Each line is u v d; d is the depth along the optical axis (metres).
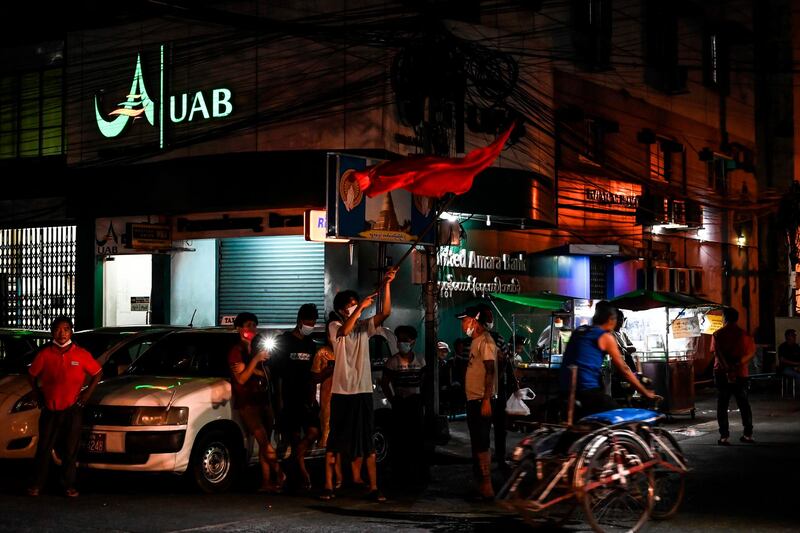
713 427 16.27
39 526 8.11
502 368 11.32
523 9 21.47
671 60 27.00
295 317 18.86
